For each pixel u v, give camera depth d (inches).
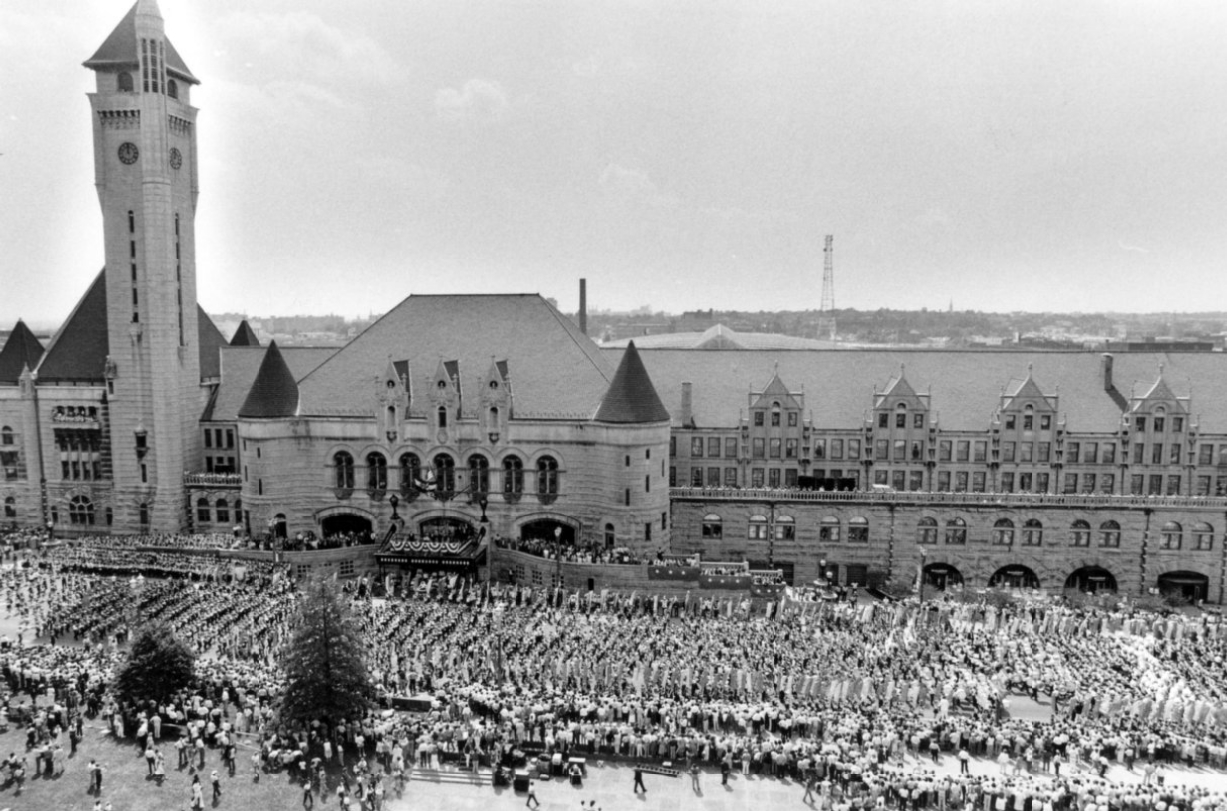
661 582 3597.4
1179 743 2153.1
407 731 2172.7
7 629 3090.6
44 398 4525.1
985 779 1948.8
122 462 4475.9
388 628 3056.1
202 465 4714.6
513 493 4077.3
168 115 4315.9
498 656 2719.0
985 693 2431.1
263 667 2659.9
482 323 4372.5
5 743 2154.3
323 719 2177.7
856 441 4301.2
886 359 4549.7
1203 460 4146.2
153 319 4352.9
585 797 1999.3
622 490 3885.3
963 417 4274.1
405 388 4097.0
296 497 4192.9
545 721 2183.8
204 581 3614.7
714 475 4384.8
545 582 3732.8
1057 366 4414.4
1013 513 4030.5
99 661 2610.7
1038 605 3518.7
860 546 4104.3
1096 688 2507.4
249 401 4128.9
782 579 3882.9
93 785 1968.5
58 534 4574.3
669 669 2554.1
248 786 1999.3
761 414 4325.8
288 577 3649.1
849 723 2183.8
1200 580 4003.4
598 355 4480.8
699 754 2142.0
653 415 3890.3
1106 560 4028.1
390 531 4013.3
